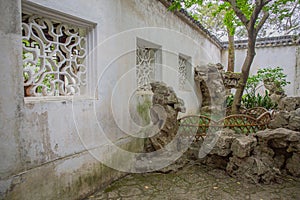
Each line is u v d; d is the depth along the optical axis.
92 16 2.38
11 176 1.65
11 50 1.63
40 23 2.05
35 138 1.83
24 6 1.78
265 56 8.41
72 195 2.22
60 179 2.08
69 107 2.18
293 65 7.89
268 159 2.94
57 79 2.21
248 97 6.91
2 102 1.58
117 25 2.84
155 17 4.02
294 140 2.78
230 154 3.07
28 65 2.36
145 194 2.47
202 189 2.58
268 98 6.62
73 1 2.13
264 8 4.29
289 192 2.48
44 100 1.96
